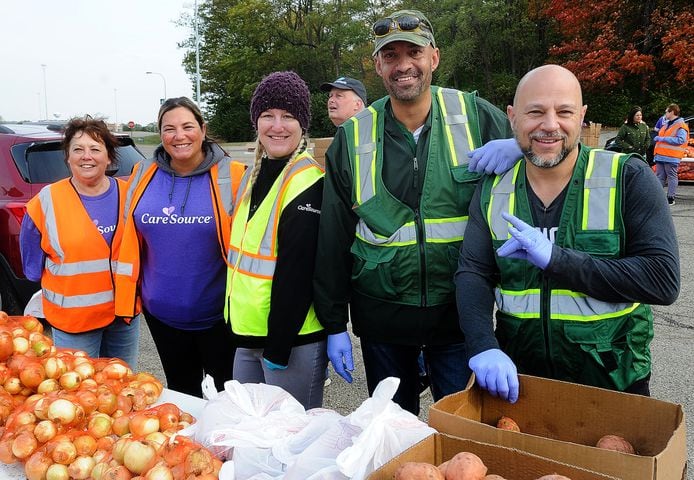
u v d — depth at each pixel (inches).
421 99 90.0
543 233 74.9
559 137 70.1
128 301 115.6
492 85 1204.5
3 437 75.1
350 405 148.0
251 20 1547.7
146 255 114.9
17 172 177.8
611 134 818.8
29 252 122.6
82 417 76.5
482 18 1146.7
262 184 99.0
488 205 79.3
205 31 1758.1
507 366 68.1
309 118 100.0
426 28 88.1
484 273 79.4
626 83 964.0
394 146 92.0
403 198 90.4
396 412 59.8
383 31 87.4
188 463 62.8
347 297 96.7
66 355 90.0
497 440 56.6
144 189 113.5
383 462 55.6
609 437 61.1
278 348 92.2
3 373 83.4
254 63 1562.5
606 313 71.6
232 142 1611.7
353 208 91.7
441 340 93.7
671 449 51.6
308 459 57.9
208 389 80.7
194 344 119.0
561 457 52.9
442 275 90.0
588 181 72.7
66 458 70.4
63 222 117.3
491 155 81.7
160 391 90.7
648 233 69.3
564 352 73.3
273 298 92.7
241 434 66.6
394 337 93.9
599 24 912.9
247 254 95.9
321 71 1594.5
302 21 1578.5
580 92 72.0
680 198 448.8
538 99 70.1
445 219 89.0
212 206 110.2
